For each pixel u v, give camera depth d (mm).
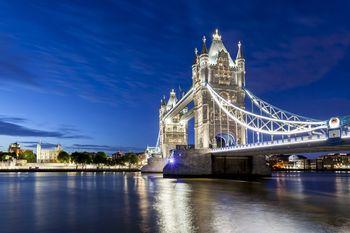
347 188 60156
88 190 57812
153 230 25172
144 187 63250
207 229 25156
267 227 25500
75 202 41312
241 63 109750
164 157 154500
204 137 104688
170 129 158625
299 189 57438
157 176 117000
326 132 54469
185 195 47688
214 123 104375
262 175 99375
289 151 69500
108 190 57438
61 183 78062
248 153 84250
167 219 29094
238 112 105500
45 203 40781
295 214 30891
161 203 39281
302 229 24750
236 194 48688
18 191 56688
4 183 78750
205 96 106312
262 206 36125
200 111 108375
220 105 96562
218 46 113250
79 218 30484
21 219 30438
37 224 28234
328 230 24375
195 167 97562
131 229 25688
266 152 76875
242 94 107625
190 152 98500
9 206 38438
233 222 27422
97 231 25438
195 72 115500
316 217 29328
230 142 106688
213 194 48781
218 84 106812
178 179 90562
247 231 24406
